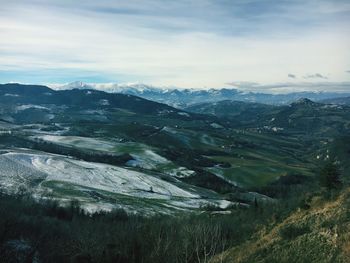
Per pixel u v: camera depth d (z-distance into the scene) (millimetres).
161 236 80938
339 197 62438
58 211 109250
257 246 64938
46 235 81625
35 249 75688
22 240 76750
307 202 67438
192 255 75688
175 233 82875
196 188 198750
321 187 71875
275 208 82938
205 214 115688
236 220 91125
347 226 54062
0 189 137625
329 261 50438
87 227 91688
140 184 188500
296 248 56781
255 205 102938
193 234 79625
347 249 50312
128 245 79375
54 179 175500
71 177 183375
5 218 77500
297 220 63688
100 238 82125
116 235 83500
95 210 126625
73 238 80438
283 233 62219
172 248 76938
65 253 76625
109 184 181750
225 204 165125
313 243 55344
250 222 84812
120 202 149250
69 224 94312
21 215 86750
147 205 150500
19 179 168500
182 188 192750
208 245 77125
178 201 165625
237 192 191500
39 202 117438
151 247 79312
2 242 73062
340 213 57688
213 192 195000
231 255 68375
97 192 161500
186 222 91688
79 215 113625
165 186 191250
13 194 123875
